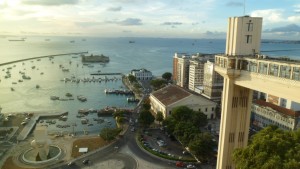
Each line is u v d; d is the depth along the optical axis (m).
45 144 143.62
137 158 142.38
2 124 196.62
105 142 163.75
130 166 133.62
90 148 154.62
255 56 70.50
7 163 135.88
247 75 67.06
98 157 143.38
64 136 174.50
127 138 170.62
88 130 191.75
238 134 76.31
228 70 70.25
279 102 192.00
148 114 186.50
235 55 71.69
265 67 61.62
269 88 60.28
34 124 199.75
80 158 141.88
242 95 74.25
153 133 180.50
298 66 52.88
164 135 177.00
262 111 183.38
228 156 77.25
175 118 176.88
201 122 178.62
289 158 55.03
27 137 173.00
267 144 58.34
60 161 138.12
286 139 63.19
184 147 156.00
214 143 139.75
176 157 141.62
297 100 53.38
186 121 170.00
